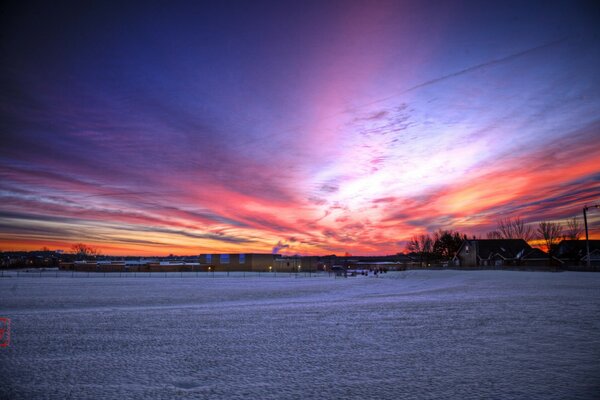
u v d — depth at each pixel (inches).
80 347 458.0
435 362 372.2
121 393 294.8
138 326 615.8
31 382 322.3
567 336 478.0
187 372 350.0
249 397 283.6
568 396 273.3
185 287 1860.2
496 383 304.5
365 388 300.4
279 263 5403.5
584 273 2196.1
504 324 573.0
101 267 5157.5
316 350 432.5
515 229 4699.8
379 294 1333.7
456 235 5142.7
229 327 599.8
